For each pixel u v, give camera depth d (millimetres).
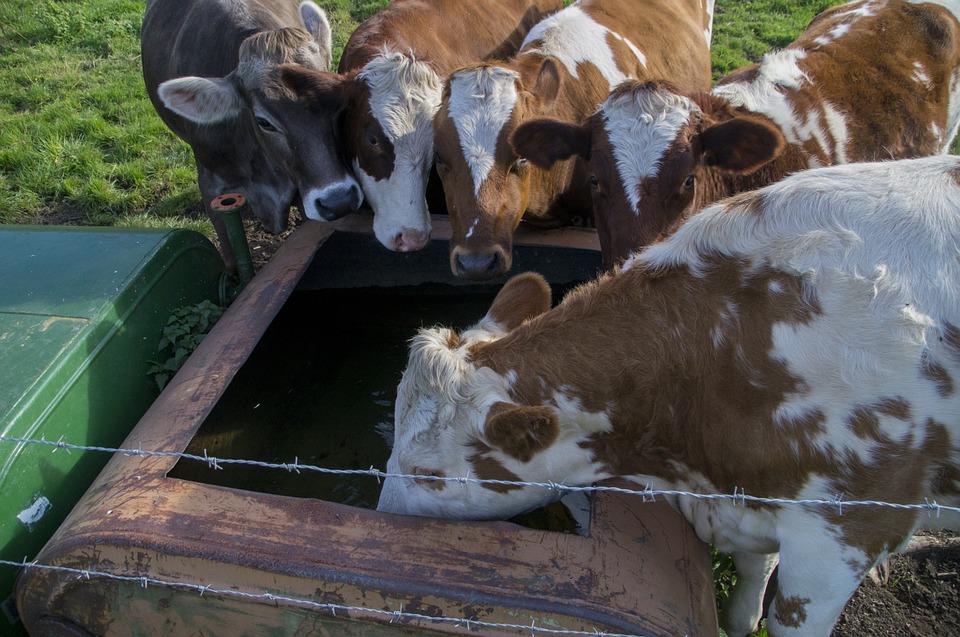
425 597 1175
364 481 1711
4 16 4668
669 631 1151
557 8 3346
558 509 1512
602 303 1303
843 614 1633
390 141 2094
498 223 1990
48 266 1872
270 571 1209
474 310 2178
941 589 1667
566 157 1934
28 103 3730
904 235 1188
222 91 2238
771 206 1248
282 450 1771
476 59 2711
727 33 4387
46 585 1302
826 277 1193
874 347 1173
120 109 3621
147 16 2977
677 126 1793
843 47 2207
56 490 1521
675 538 1301
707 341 1250
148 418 1521
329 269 2158
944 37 2268
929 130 2244
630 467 1357
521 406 1201
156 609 1293
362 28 2471
